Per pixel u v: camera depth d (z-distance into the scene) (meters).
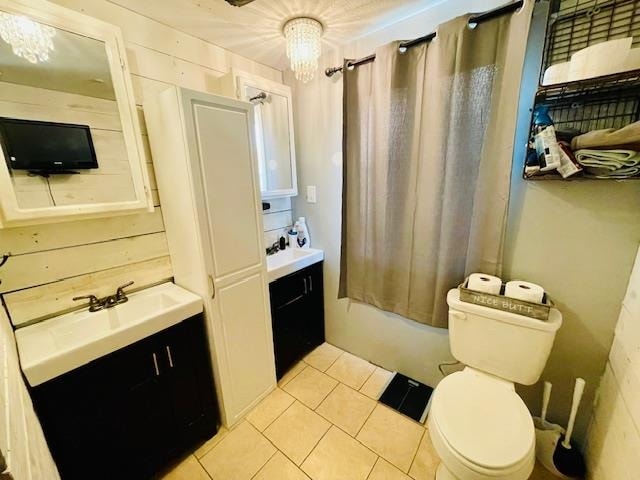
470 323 1.25
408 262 1.56
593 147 0.96
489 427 0.97
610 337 1.13
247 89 1.62
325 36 1.54
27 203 1.03
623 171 0.92
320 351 2.15
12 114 1.00
